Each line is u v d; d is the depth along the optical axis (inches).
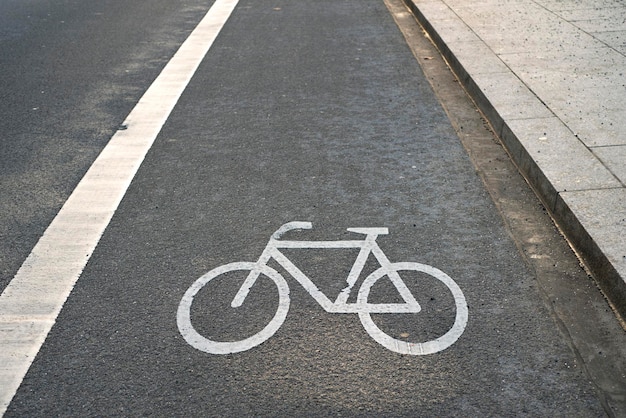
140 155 265.0
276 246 196.7
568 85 305.9
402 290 174.6
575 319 162.9
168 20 502.9
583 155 232.5
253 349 154.8
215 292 175.8
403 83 349.7
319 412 136.4
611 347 153.2
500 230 204.5
